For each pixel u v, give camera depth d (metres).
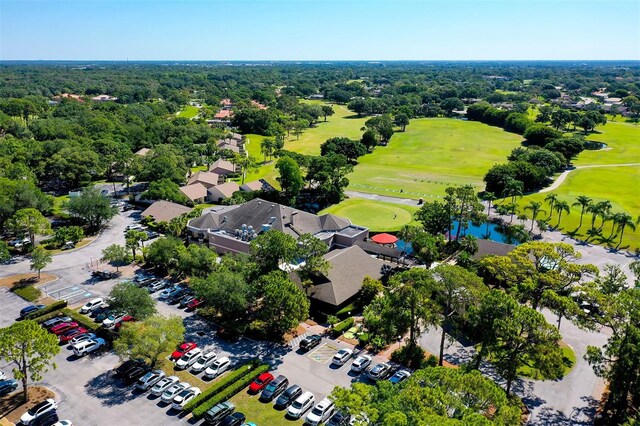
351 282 85.81
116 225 127.94
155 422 55.62
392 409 41.78
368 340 72.94
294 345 72.75
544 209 147.25
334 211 147.25
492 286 93.75
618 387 54.97
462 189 114.25
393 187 177.50
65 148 166.50
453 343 74.06
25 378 57.62
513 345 57.81
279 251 80.88
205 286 76.31
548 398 61.72
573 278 75.44
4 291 89.19
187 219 116.69
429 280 65.19
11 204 116.06
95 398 59.84
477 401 44.19
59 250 110.06
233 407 57.28
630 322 58.25
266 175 184.12
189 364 67.00
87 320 77.31
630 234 126.44
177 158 179.88
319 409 56.28
